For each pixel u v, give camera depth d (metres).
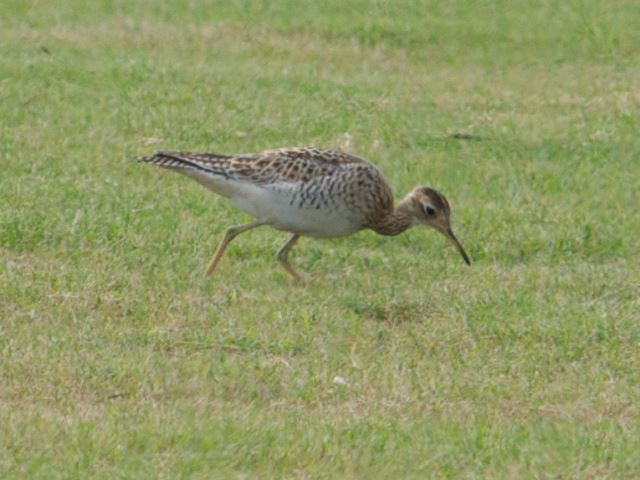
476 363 13.17
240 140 21.06
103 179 18.39
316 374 12.62
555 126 22.88
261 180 14.97
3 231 15.56
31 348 12.70
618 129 22.66
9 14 29.03
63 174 18.53
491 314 14.33
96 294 14.05
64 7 29.84
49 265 14.88
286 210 15.04
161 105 22.64
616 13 30.48
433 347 13.51
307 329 13.68
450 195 18.97
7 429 10.98
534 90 25.61
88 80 24.08
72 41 27.14
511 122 23.02
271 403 12.12
